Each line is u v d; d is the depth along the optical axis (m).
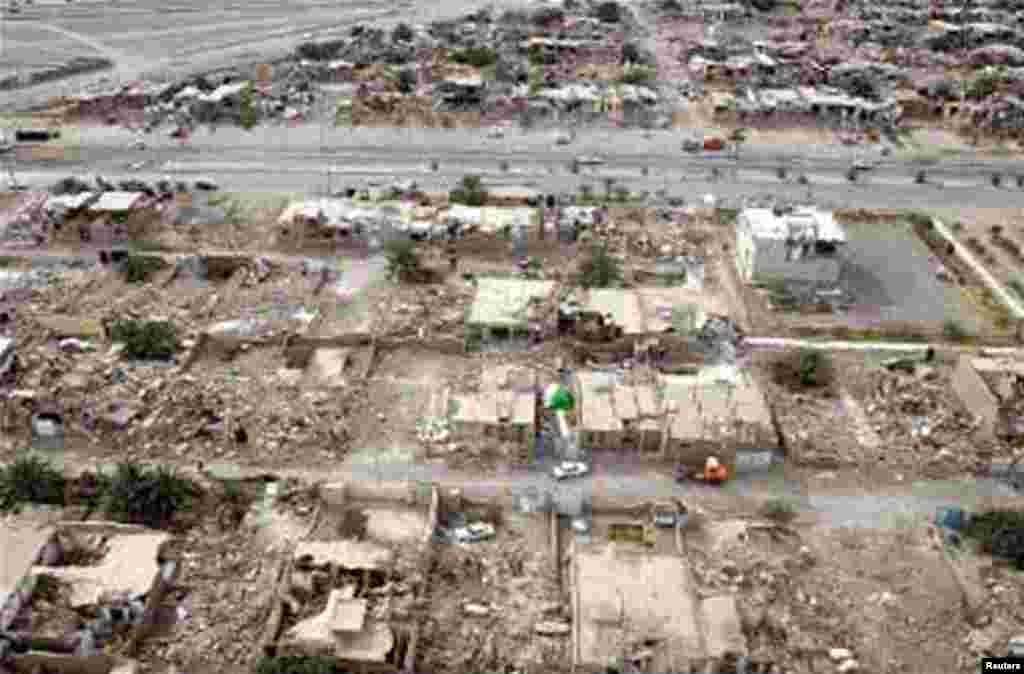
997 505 84.88
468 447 89.69
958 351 106.81
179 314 110.62
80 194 134.88
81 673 66.19
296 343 104.06
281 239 128.38
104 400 93.69
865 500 85.19
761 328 111.19
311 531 79.00
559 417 93.00
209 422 91.62
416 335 107.06
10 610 67.94
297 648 66.75
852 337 110.00
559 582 74.94
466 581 75.00
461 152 161.50
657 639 67.69
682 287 119.50
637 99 182.62
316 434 90.50
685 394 93.31
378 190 143.62
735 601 71.56
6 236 129.38
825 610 73.25
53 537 74.38
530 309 108.38
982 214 143.00
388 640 67.44
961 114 182.38
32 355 100.88
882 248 131.88
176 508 79.62
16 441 89.56
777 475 88.00
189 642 68.69
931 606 73.81
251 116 174.38
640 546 78.50
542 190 145.75
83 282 117.19
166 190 141.62
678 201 143.25
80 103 179.38
